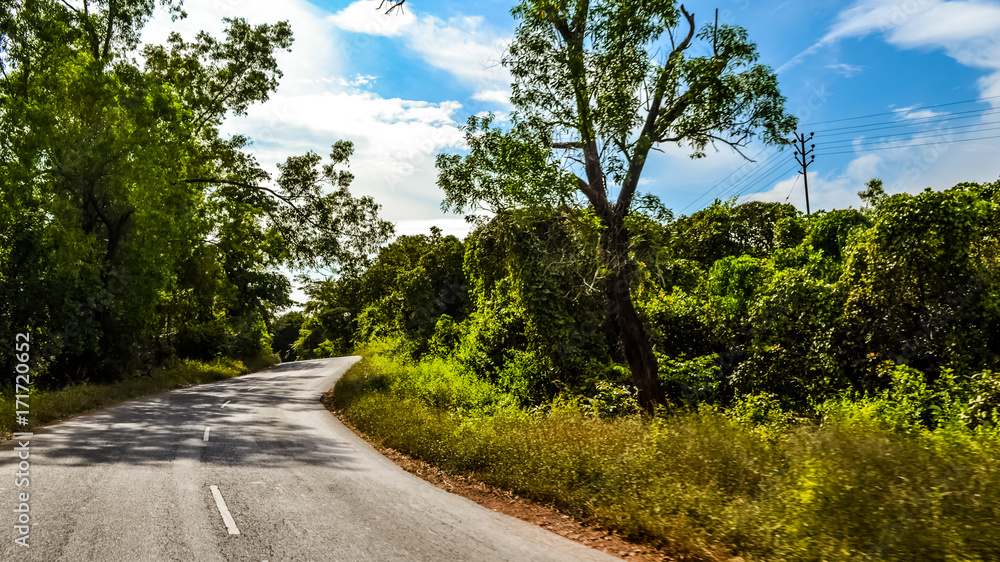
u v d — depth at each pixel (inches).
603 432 369.1
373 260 1341.0
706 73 471.5
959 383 409.7
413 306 1250.0
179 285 1264.8
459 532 241.4
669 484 272.2
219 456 387.9
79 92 869.8
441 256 1283.2
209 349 1702.8
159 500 267.6
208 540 215.5
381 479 345.1
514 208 529.3
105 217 964.0
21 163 824.3
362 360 1365.7
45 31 799.1
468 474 375.6
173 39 1168.8
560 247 593.6
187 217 1027.3
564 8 485.7
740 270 835.4
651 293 724.0
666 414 444.1
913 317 480.7
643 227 490.6
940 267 464.1
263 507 264.4
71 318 848.9
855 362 500.7
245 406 751.1
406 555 208.4
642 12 471.8
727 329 665.6
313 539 222.4
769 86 481.7
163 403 763.4
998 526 183.9
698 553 218.1
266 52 1216.2
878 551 183.5
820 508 212.4
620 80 488.7
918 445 250.5
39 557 190.5
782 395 538.0
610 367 627.5
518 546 226.4
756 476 273.3
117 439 446.3
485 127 514.6
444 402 677.3
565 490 304.2
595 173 507.8
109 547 203.2
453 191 529.3
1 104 818.8
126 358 1005.8
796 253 918.4
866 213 924.6
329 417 677.3
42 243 834.2
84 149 852.0
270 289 1518.2
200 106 1165.1
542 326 616.7
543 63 511.8
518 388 661.9
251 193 1226.6
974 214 463.8
